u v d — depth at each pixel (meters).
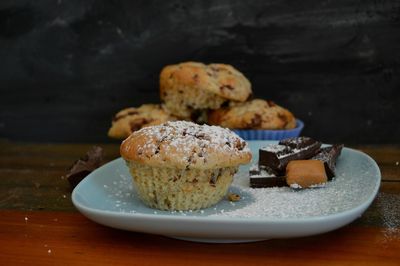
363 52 0.58
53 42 0.63
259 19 0.59
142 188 0.40
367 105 0.59
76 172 0.47
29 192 0.47
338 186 0.42
